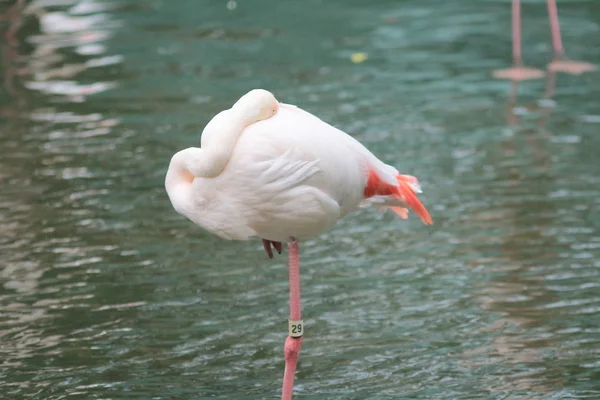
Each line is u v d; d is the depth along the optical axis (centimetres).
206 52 1936
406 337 816
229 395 719
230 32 2114
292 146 620
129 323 852
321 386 732
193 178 656
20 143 1384
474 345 795
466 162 1269
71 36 2091
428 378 739
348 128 1423
